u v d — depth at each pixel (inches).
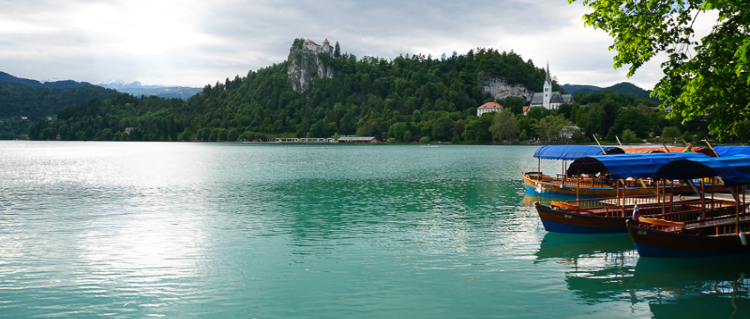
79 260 874.8
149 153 6131.9
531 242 1010.1
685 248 840.9
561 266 838.5
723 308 653.3
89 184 2193.7
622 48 751.1
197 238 1053.8
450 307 656.4
